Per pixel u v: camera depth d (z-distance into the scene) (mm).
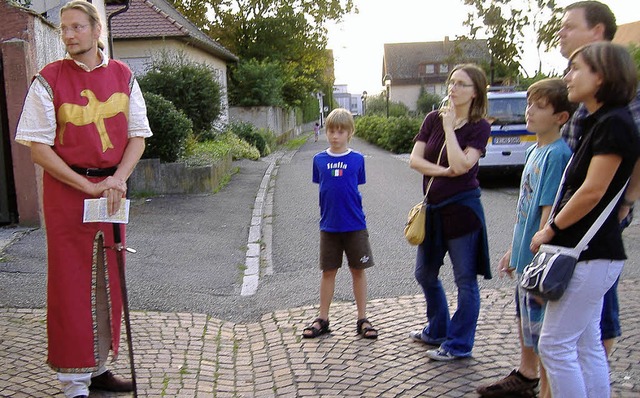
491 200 11969
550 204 3391
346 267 7043
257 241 8789
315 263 7453
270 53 37656
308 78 42188
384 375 4234
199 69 18625
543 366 3334
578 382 2988
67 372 3570
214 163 13539
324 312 5059
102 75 3564
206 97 18438
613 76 2744
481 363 4371
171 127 12766
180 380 4262
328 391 4047
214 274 7020
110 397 3941
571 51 3438
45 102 3396
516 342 4719
